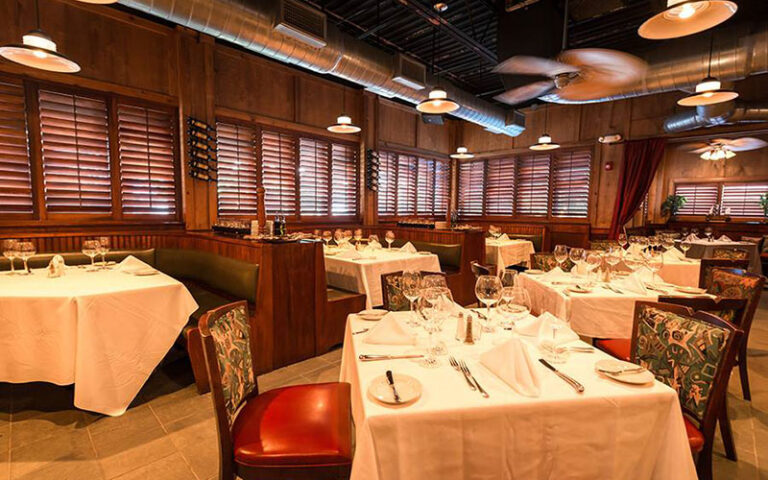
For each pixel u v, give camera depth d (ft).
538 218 26.96
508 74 18.89
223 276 11.46
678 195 27.50
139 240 14.47
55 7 13.01
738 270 9.23
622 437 3.91
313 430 4.76
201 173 16.39
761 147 24.23
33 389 9.11
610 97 17.49
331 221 22.24
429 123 25.82
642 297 8.11
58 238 12.98
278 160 19.51
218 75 17.08
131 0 9.75
